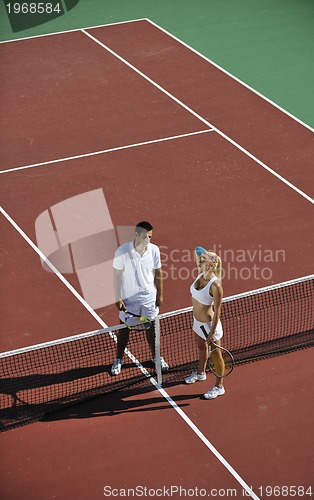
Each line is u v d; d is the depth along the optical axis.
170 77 56.28
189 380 30.92
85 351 32.56
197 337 29.98
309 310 34.44
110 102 53.06
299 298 35.16
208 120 50.69
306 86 55.12
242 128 49.75
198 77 56.28
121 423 29.28
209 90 54.50
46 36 63.28
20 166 46.25
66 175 45.31
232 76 56.50
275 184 44.00
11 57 59.91
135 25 64.81
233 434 28.70
